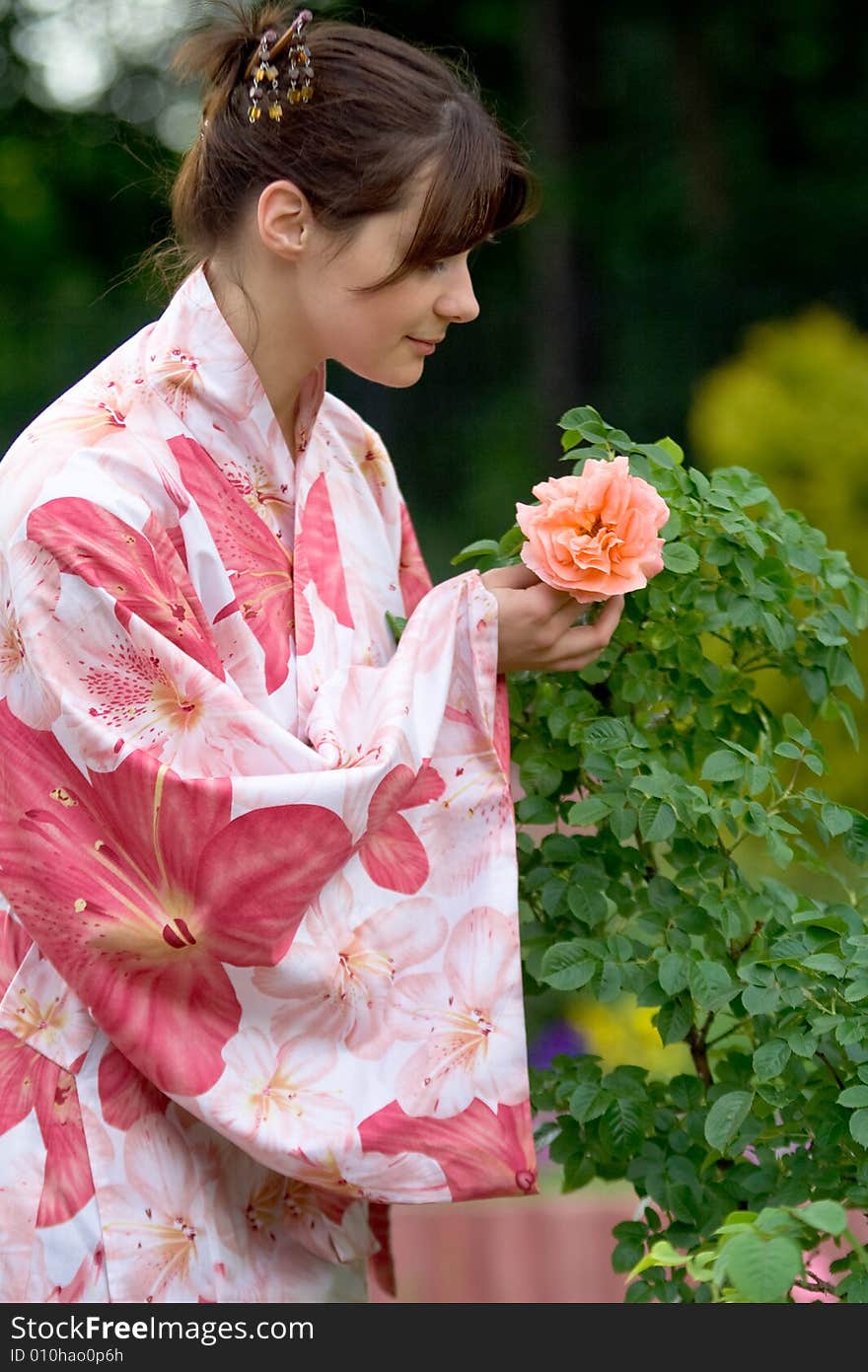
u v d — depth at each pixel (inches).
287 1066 79.4
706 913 90.4
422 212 80.8
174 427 84.2
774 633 93.6
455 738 86.6
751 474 100.5
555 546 84.4
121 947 76.9
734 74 597.0
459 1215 167.3
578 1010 199.8
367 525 95.8
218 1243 81.8
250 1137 77.3
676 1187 88.7
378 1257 95.0
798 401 303.6
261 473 86.7
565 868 94.5
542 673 97.4
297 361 87.4
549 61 578.6
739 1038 105.7
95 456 80.9
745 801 90.5
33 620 78.0
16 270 589.0
